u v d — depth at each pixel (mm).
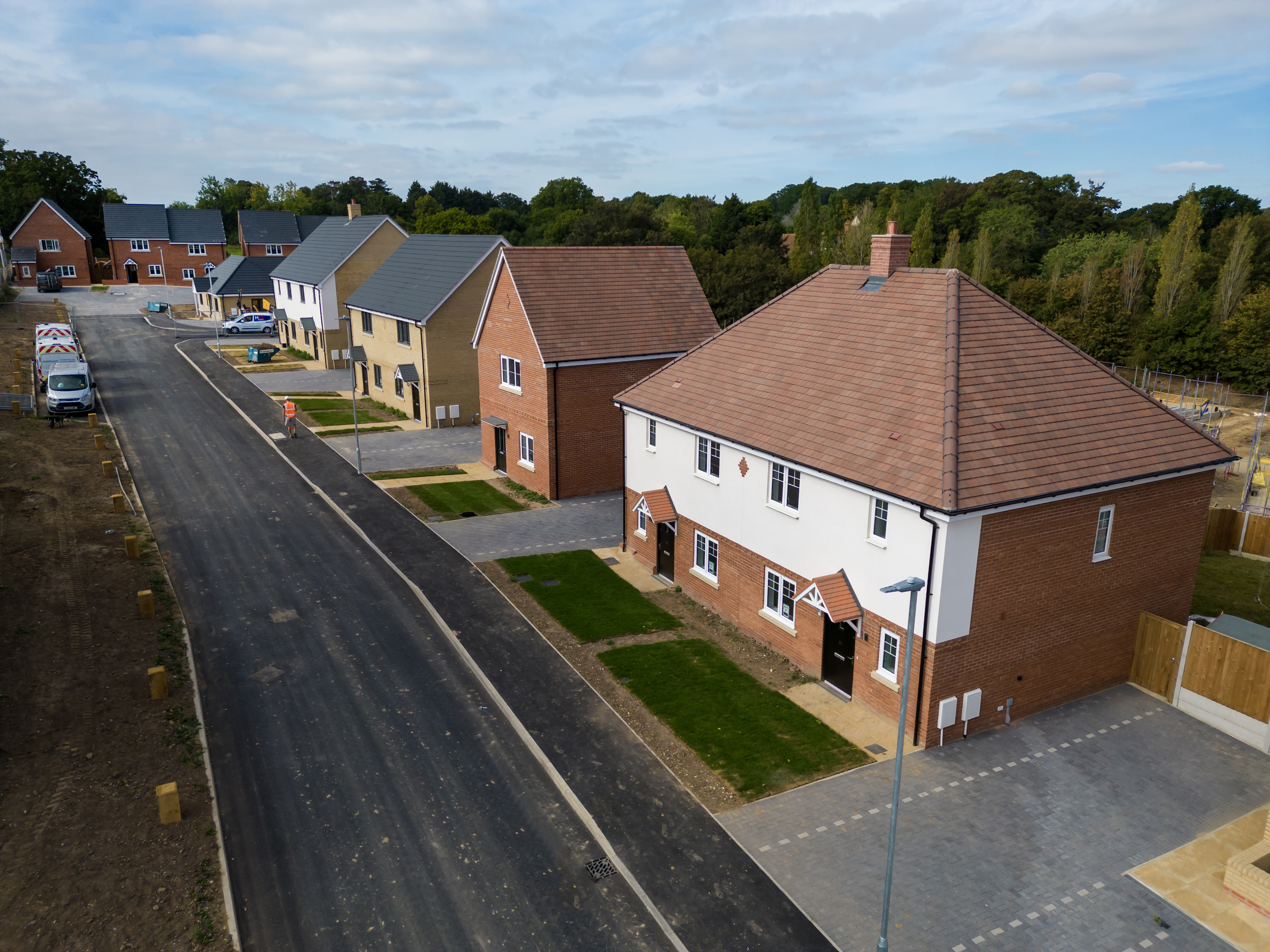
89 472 33188
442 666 20172
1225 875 13148
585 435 32594
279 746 16875
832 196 135375
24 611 21078
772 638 20953
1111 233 84938
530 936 12406
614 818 14852
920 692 16578
